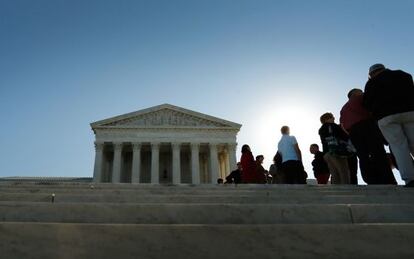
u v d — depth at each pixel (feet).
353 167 46.14
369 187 31.45
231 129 224.33
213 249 14.96
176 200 25.12
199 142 219.82
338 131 43.19
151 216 19.56
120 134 217.15
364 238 15.30
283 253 14.99
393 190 29.25
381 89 32.17
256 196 25.75
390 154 41.24
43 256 14.34
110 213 19.65
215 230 15.26
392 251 15.10
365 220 19.72
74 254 14.48
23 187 31.40
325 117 45.03
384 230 15.46
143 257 14.69
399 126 31.65
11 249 14.37
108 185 33.45
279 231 15.31
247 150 56.34
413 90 31.65
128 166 234.58
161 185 33.94
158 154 215.92
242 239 15.14
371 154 37.47
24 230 14.65
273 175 69.62
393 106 31.32
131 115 220.64
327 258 14.96
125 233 14.98
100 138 215.10
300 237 15.25
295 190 30.27
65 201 24.76
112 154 233.14
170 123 224.12
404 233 15.43
